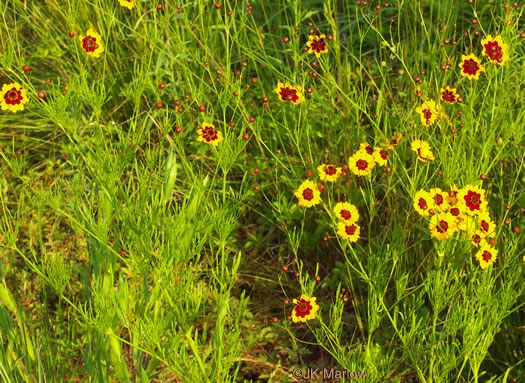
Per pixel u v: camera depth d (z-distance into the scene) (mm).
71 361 2400
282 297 2854
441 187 2674
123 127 3279
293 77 2768
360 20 3797
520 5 3387
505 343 2445
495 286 2438
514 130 2475
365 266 2758
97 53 2332
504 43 2598
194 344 1942
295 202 2990
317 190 2357
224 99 2408
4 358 2018
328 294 2840
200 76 3311
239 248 3021
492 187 2809
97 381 2104
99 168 2012
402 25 3762
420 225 2607
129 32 3631
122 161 2086
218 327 2061
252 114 3264
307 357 2625
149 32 3191
